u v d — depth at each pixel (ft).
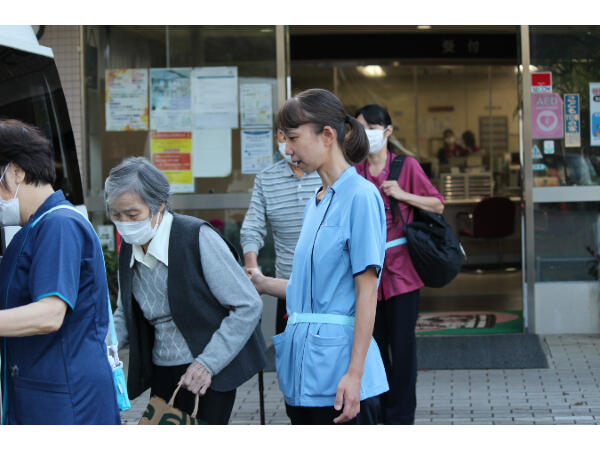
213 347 9.20
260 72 21.04
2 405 8.53
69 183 13.65
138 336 9.72
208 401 9.66
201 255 9.25
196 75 21.12
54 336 7.92
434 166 41.24
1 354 8.19
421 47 35.96
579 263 21.29
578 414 15.65
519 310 25.23
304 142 8.57
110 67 21.25
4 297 7.86
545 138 21.17
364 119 14.14
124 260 9.49
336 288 8.61
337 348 8.55
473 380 18.45
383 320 14.25
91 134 21.36
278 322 14.84
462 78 41.04
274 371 19.66
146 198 8.86
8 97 11.84
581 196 21.18
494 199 33.45
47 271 7.61
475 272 35.12
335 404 8.36
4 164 7.84
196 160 21.21
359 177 8.74
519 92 21.18
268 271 21.24
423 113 41.14
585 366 19.07
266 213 14.74
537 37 21.03
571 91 21.11
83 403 7.98
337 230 8.54
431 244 13.53
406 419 13.98
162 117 21.24
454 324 22.90
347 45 35.45
